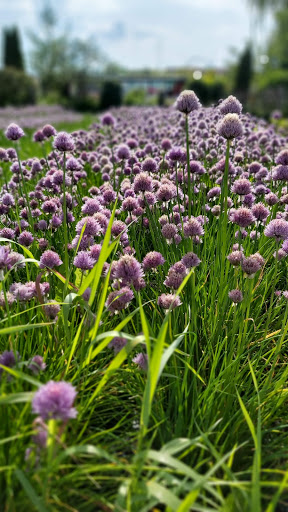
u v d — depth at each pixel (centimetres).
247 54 1110
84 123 434
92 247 65
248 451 51
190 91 62
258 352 61
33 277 72
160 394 56
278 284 80
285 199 88
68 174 104
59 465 43
